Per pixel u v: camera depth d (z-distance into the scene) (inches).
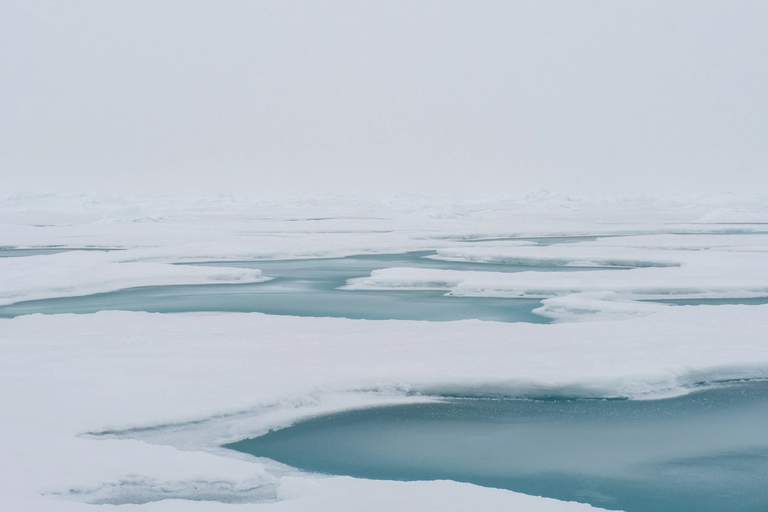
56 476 281.4
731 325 552.1
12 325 570.3
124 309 733.3
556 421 388.5
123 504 267.9
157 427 352.2
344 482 285.6
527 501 263.0
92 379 408.5
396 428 375.9
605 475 327.0
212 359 451.2
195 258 1219.2
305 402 398.0
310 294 833.5
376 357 457.7
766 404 411.8
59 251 1407.5
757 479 323.3
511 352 471.2
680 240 1406.3
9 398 376.2
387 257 1294.3
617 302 684.1
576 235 1785.2
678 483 319.3
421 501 261.4
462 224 2140.7
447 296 804.0
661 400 418.6
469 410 402.0
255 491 284.5
